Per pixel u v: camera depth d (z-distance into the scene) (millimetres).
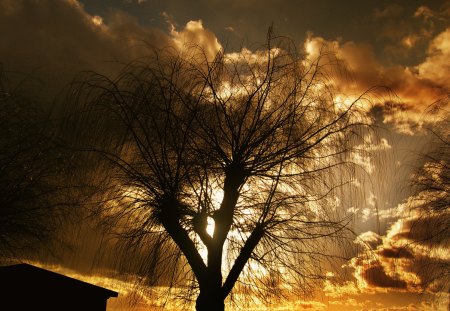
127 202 10953
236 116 11266
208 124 11164
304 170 11250
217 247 10492
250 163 10969
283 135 11203
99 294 11125
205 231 10641
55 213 11352
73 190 11289
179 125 10859
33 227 11086
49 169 11305
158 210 10648
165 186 10555
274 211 10891
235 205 10930
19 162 11234
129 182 10906
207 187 10781
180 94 11297
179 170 10711
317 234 10938
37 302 10867
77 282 11102
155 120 10984
